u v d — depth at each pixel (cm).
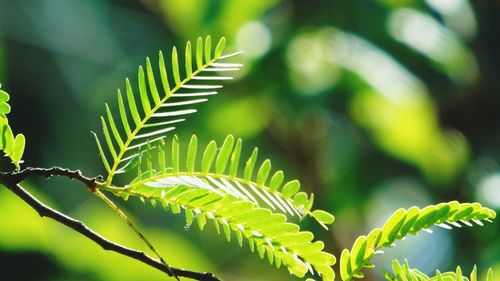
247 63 478
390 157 536
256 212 123
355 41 496
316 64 485
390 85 491
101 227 614
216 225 125
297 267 126
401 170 561
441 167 539
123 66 574
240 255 725
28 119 882
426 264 534
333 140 535
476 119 548
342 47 491
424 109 507
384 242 126
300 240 124
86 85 848
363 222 539
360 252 126
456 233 512
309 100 477
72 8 654
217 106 482
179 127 485
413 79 505
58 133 867
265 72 481
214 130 488
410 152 525
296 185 124
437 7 528
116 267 580
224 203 124
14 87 880
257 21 488
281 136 509
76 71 852
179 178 124
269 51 480
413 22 514
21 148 130
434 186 562
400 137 519
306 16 495
